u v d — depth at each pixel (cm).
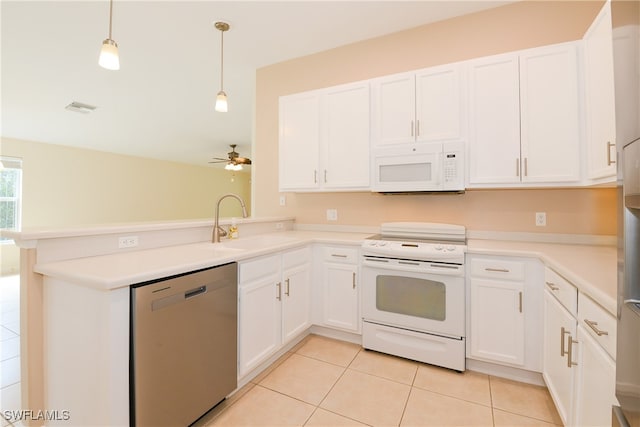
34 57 294
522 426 156
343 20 256
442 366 208
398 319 221
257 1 229
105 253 169
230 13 242
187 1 225
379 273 226
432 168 226
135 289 123
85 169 626
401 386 190
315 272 254
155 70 330
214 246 207
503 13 239
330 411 168
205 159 788
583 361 124
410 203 275
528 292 187
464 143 220
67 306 132
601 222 214
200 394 152
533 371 190
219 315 162
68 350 133
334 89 270
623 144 72
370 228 292
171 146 645
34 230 145
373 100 255
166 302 134
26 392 142
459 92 223
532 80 203
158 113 455
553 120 197
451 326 205
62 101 401
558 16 224
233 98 408
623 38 72
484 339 199
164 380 134
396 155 238
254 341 190
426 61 265
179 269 140
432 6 239
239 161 599
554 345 159
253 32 270
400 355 221
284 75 329
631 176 69
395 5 238
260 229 280
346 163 265
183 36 271
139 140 591
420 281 213
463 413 166
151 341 128
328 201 312
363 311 234
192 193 855
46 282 142
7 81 342
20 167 544
